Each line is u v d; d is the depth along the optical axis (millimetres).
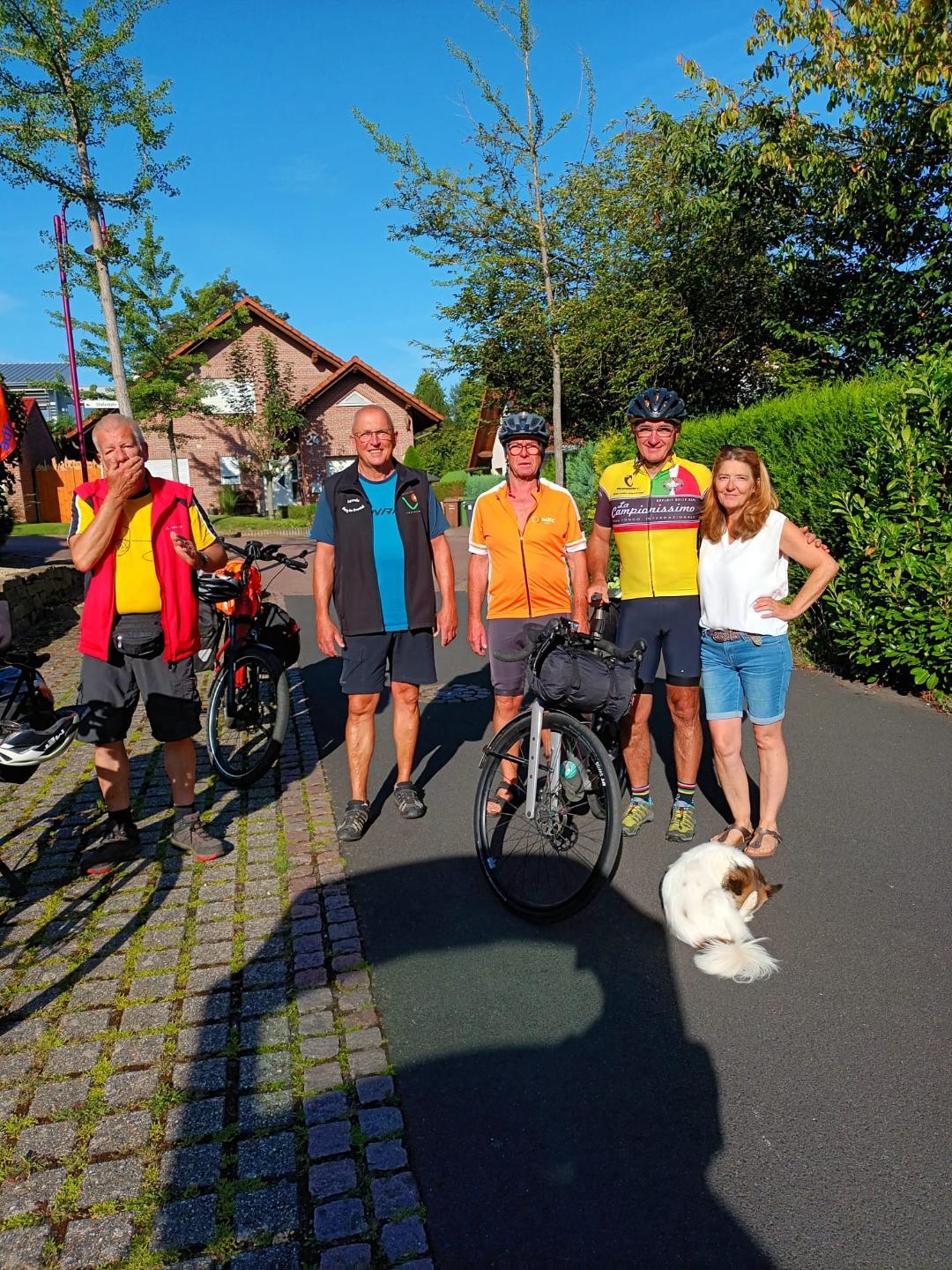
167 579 3934
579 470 16531
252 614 5605
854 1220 2148
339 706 6984
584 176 14023
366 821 4457
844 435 7375
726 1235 2123
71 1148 2432
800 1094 2570
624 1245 2105
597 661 3586
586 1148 2398
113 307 16328
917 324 11508
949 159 10320
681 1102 2553
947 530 5957
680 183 13906
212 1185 2299
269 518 31781
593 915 3615
